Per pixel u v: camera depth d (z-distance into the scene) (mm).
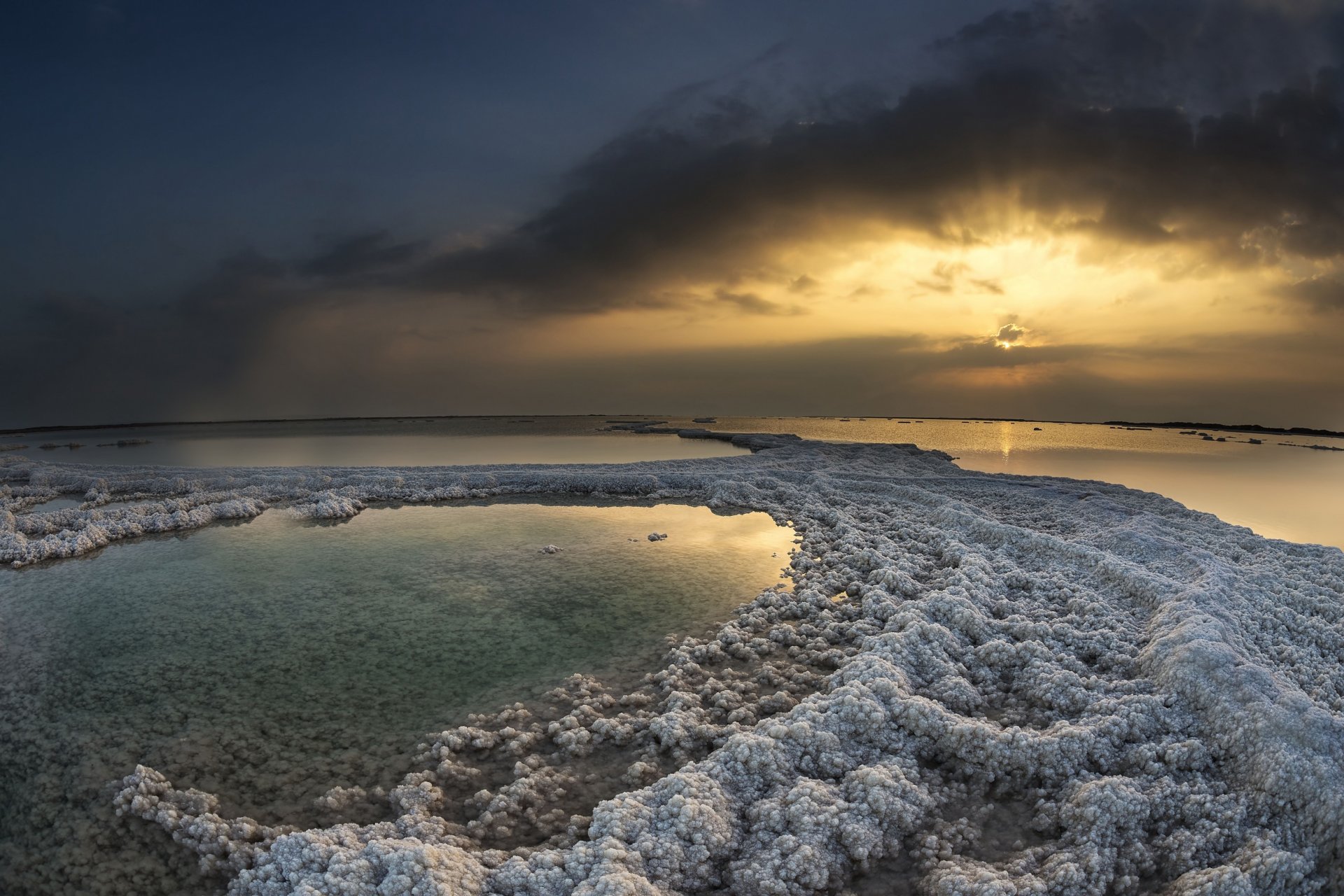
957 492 25422
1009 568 15523
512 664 12016
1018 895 6285
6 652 12594
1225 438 61438
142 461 41188
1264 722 8211
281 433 70938
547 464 33875
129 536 21031
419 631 13430
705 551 18859
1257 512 24594
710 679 10938
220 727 10047
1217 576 13383
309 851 6887
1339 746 7715
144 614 14422
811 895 6574
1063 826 7434
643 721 9883
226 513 23375
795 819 7270
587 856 6738
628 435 61312
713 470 30641
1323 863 6789
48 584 16453
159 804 8188
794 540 19969
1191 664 9641
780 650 12391
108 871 7320
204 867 7246
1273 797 7406
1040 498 23891
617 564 17625
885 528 20203
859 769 8031
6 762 9195
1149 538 16625
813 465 32469
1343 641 11438
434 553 18812
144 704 10703
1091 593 13633
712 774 8039
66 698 10906
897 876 6934
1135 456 43875
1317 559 15773
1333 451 49562
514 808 8109
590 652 12445
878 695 9430
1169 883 6676
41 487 28125
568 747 9320
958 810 7914
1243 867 6605
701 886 6777
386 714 10398
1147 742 8602
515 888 6547
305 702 10750
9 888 7070
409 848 6633
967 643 11828
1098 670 10922
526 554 18578
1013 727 8750
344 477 28922
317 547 19562
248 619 14102
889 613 13109
